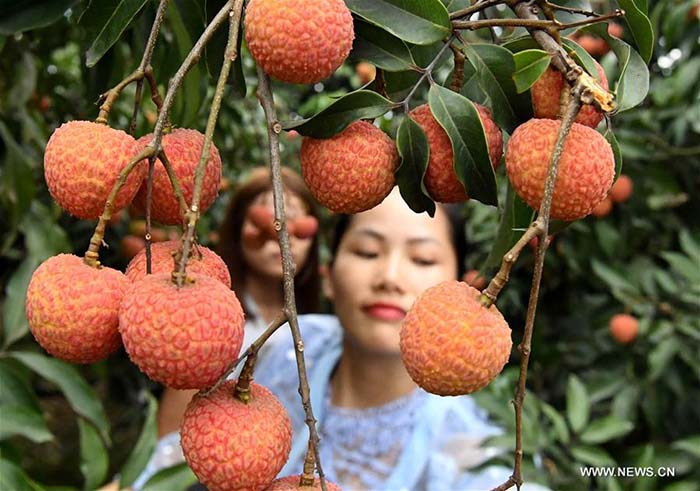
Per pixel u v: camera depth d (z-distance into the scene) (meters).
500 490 0.71
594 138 0.77
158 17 0.81
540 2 0.83
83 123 0.79
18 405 1.46
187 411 0.74
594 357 2.73
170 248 0.82
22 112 1.90
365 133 0.85
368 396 2.02
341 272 1.97
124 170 0.72
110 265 2.84
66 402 3.52
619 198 2.60
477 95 1.00
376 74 0.92
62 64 3.83
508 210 0.98
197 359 0.68
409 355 0.76
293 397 2.18
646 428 2.71
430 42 0.84
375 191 0.86
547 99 0.85
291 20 0.74
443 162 0.86
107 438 1.60
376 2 0.85
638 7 0.89
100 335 0.74
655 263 2.81
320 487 0.72
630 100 0.84
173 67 1.32
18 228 1.85
